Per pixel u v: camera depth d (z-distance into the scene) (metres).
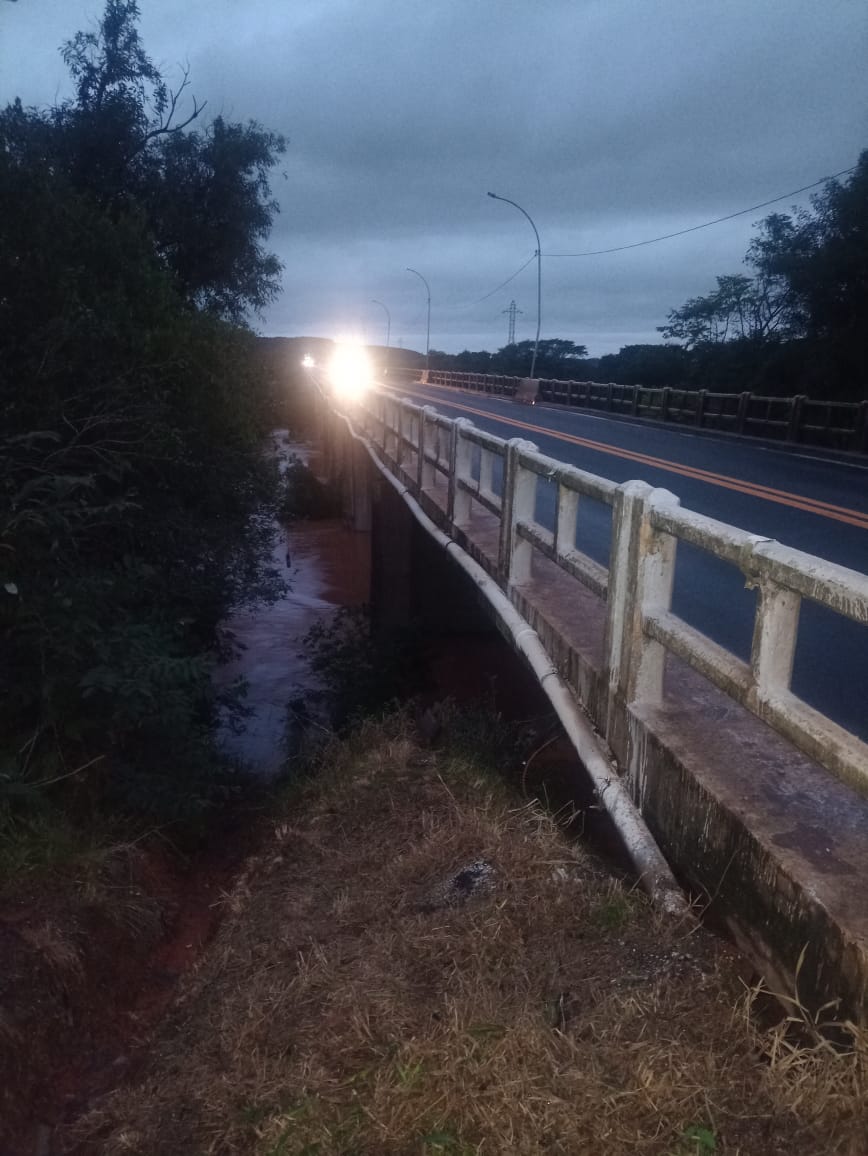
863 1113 2.30
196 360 9.16
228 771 8.16
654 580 3.92
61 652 5.86
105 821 5.88
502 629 6.10
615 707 4.23
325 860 4.86
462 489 8.49
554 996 2.99
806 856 2.84
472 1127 2.52
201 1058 3.43
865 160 24.09
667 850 3.62
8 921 4.64
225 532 10.14
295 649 15.87
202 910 5.79
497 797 4.88
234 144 14.62
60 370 7.79
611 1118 2.43
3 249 7.66
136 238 9.27
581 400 34.75
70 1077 4.18
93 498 8.02
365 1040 2.99
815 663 6.09
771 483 14.16
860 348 23.75
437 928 3.53
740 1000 2.81
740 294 36.72
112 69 13.38
